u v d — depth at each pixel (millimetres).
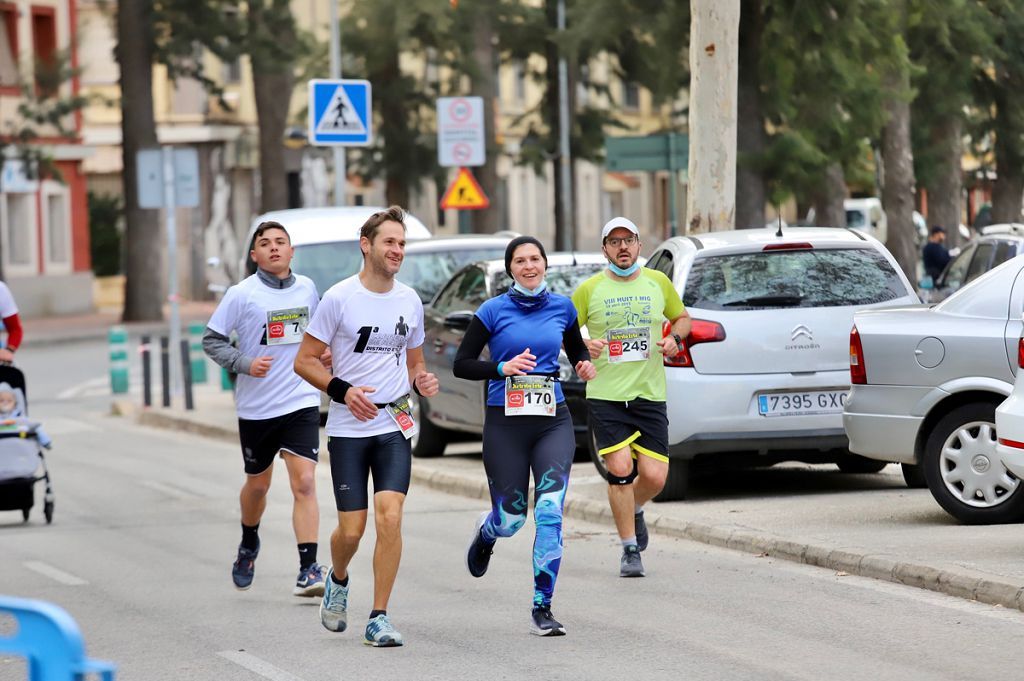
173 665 20797
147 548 31391
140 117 117188
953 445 29219
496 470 22656
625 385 26281
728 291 32625
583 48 104938
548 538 22094
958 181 97562
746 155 69438
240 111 151000
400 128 113438
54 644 10508
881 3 68562
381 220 21906
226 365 25547
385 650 21344
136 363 86750
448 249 49156
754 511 31344
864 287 32844
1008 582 23156
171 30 115125
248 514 26188
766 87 69938
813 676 19281
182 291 152375
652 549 28984
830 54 68750
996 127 96188
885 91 71812
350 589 26078
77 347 102062
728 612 23234
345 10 106812
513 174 168375
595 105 125062
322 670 20281
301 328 25828
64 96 115688
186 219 151875
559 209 122688
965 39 86188
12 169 114312
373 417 21641
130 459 48188
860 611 22984
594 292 26375
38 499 39625
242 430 25906
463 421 41312
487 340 22766
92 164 155375
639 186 192875
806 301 32594
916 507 31109
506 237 50438
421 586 26156
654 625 22469
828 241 33188
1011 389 28766
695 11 42250
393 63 111625
